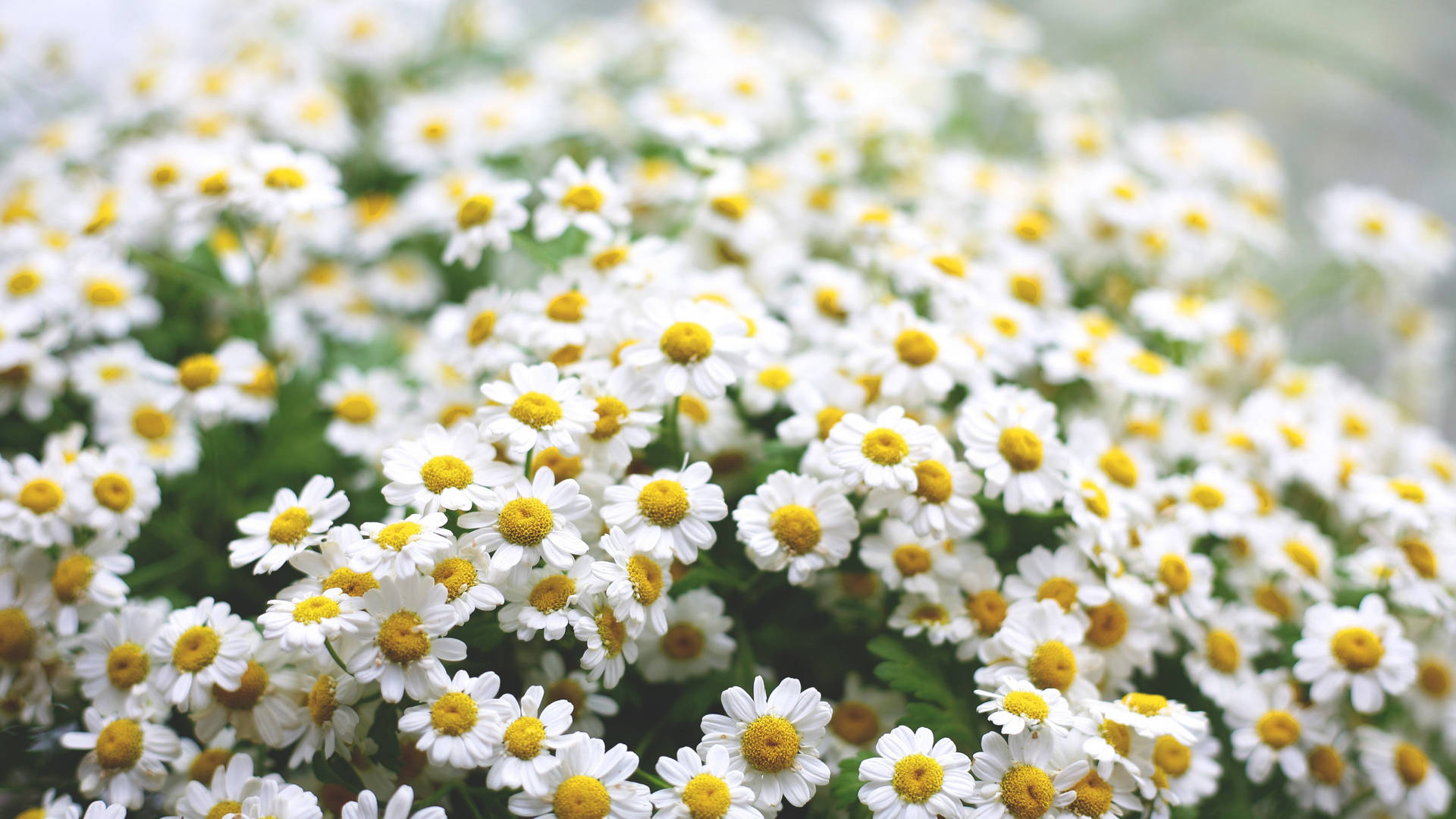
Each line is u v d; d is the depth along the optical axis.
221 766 0.32
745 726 0.31
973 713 0.33
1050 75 0.52
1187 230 0.44
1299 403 0.43
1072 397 0.41
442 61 0.53
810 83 0.47
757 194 0.43
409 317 0.46
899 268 0.38
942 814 0.31
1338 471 0.39
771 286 0.40
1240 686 0.35
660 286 0.36
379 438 0.38
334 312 0.44
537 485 0.32
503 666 0.33
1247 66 0.65
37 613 0.34
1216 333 0.41
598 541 0.33
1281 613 0.37
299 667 0.32
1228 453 0.39
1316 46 0.61
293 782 0.34
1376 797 0.36
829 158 0.44
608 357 0.35
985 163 0.46
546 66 0.50
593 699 0.33
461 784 0.32
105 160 0.45
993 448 0.34
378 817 0.32
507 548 0.31
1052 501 0.34
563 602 0.31
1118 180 0.44
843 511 0.33
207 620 0.33
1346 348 0.54
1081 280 0.44
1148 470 0.37
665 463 0.35
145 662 0.33
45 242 0.40
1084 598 0.34
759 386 0.36
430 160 0.44
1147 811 0.33
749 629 0.35
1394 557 0.36
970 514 0.33
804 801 0.31
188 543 0.37
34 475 0.34
